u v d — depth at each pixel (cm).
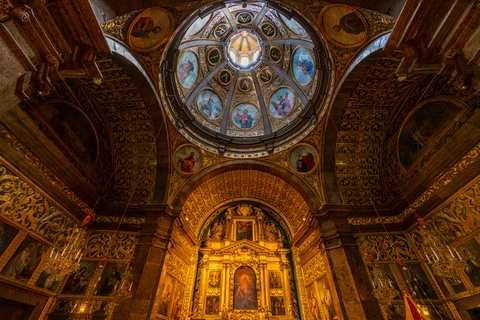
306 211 1161
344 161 1058
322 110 1030
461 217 686
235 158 1205
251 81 1467
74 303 747
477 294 641
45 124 698
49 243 719
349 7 671
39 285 690
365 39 756
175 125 1063
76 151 817
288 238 1340
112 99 881
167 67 955
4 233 588
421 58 407
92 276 812
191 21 914
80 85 803
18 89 297
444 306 735
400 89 859
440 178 749
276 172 1163
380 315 733
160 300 859
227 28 1302
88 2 329
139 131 999
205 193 1271
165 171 1063
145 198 1011
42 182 695
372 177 1027
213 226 1386
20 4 285
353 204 984
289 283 1185
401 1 407
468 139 669
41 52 319
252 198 1455
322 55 966
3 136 591
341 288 804
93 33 361
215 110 1388
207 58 1321
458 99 692
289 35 1203
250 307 1108
